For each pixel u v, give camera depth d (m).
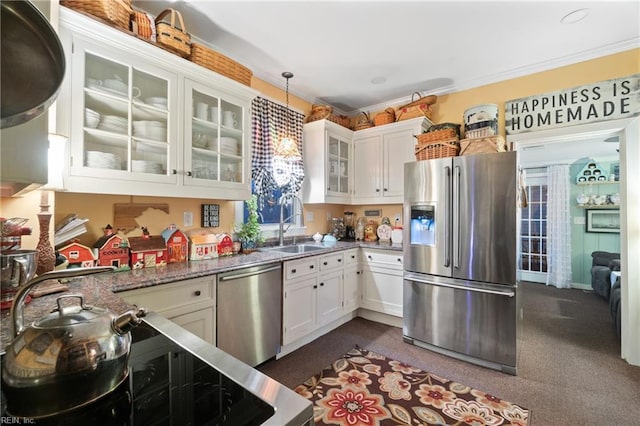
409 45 2.51
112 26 1.64
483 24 2.22
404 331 2.84
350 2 1.99
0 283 0.99
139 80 1.85
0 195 1.24
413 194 2.79
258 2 1.99
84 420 0.59
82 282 1.48
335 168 3.58
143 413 0.59
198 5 2.02
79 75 1.56
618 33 2.33
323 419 1.74
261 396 0.62
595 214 5.12
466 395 1.98
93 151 1.66
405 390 2.03
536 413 1.79
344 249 3.13
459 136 3.09
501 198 2.33
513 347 2.27
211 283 1.90
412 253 2.79
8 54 0.54
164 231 2.19
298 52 2.61
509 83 2.98
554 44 2.49
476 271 2.44
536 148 4.37
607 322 3.38
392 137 3.44
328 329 3.05
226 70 2.23
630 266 2.39
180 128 1.98
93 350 0.63
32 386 0.58
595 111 2.54
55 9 1.43
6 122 0.56
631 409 1.82
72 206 1.82
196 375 0.71
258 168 2.89
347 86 3.31
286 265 2.43
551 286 5.26
